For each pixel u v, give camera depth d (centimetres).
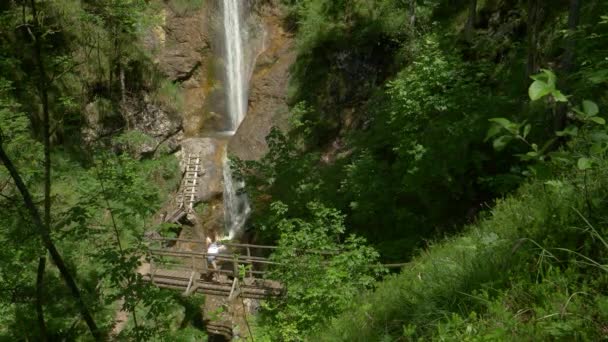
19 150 789
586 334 195
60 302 820
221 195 1758
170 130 1881
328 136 1648
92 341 807
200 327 1160
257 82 1911
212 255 1052
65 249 985
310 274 670
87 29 1534
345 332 375
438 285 316
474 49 1235
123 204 641
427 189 859
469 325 235
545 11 1040
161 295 581
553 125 663
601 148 174
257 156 1747
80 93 1564
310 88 1759
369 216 945
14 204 631
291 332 638
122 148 1695
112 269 575
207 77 2034
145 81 1825
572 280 236
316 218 768
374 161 1003
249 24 2102
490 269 287
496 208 468
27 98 1312
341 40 1688
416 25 1507
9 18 761
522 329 218
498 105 818
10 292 697
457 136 804
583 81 542
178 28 1955
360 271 655
